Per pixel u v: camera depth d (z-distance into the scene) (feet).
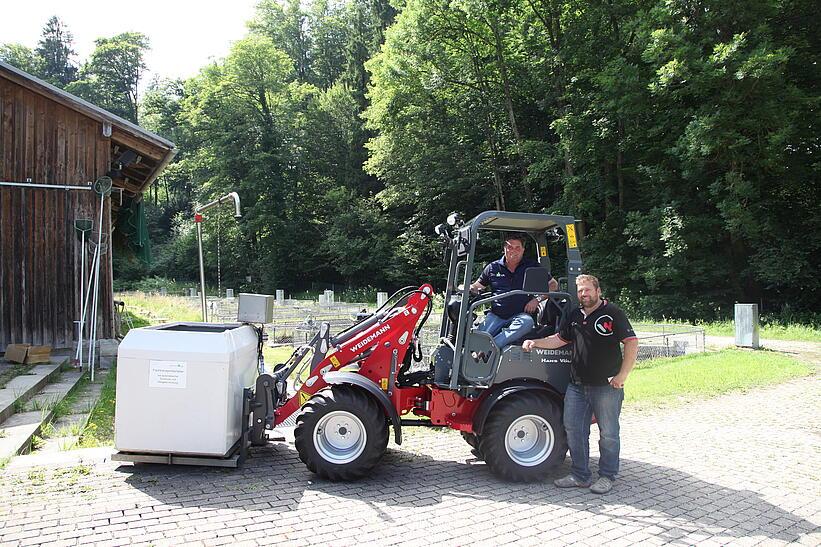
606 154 84.79
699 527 13.65
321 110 160.15
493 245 92.27
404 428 22.84
